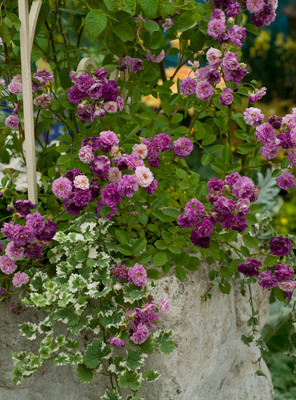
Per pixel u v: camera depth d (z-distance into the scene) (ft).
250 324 5.03
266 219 5.49
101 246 4.40
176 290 4.27
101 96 4.27
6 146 6.15
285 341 8.25
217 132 6.35
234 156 10.32
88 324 4.09
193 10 4.99
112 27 4.51
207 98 4.62
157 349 4.16
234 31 4.62
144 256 4.23
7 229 3.90
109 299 4.09
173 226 4.54
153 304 3.73
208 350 4.75
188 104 4.89
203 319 4.59
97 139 4.11
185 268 4.54
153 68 5.24
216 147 4.69
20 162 5.77
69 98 4.24
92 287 3.92
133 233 4.46
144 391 4.29
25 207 4.06
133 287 4.08
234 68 4.42
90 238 4.02
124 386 3.81
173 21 5.13
